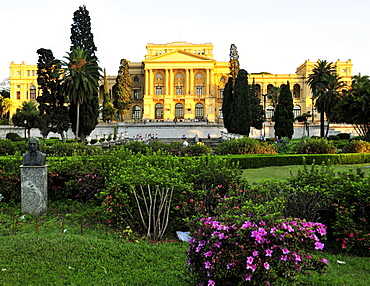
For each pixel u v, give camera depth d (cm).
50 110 4003
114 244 690
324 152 2539
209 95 8344
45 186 958
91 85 3744
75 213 949
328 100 4644
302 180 852
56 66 4025
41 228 818
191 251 463
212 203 845
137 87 9269
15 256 609
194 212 812
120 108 7125
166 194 788
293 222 449
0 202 1056
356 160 2295
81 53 3816
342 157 2245
